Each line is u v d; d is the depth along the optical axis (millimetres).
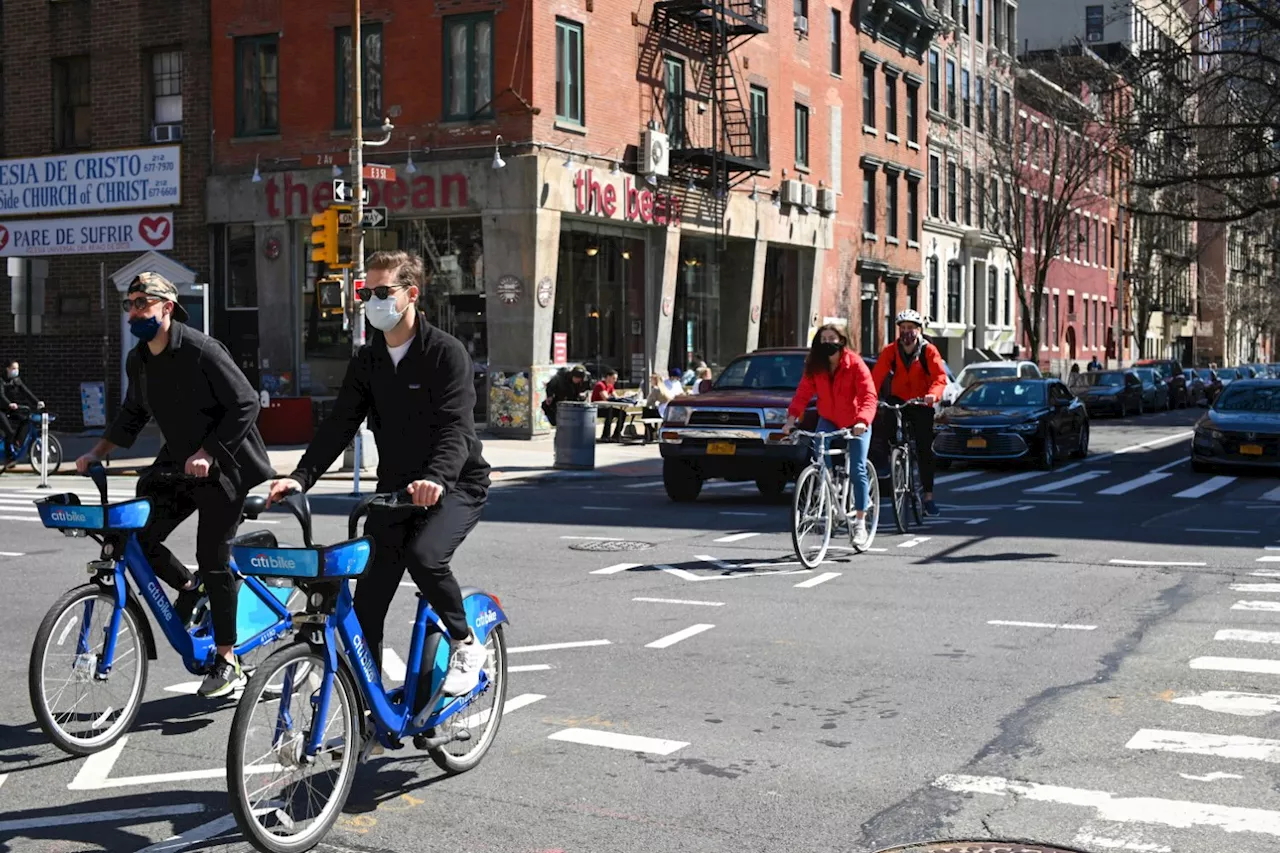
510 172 27938
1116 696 6969
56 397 32625
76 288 32375
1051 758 5898
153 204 31344
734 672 7574
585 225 30406
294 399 27500
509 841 4918
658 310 32875
